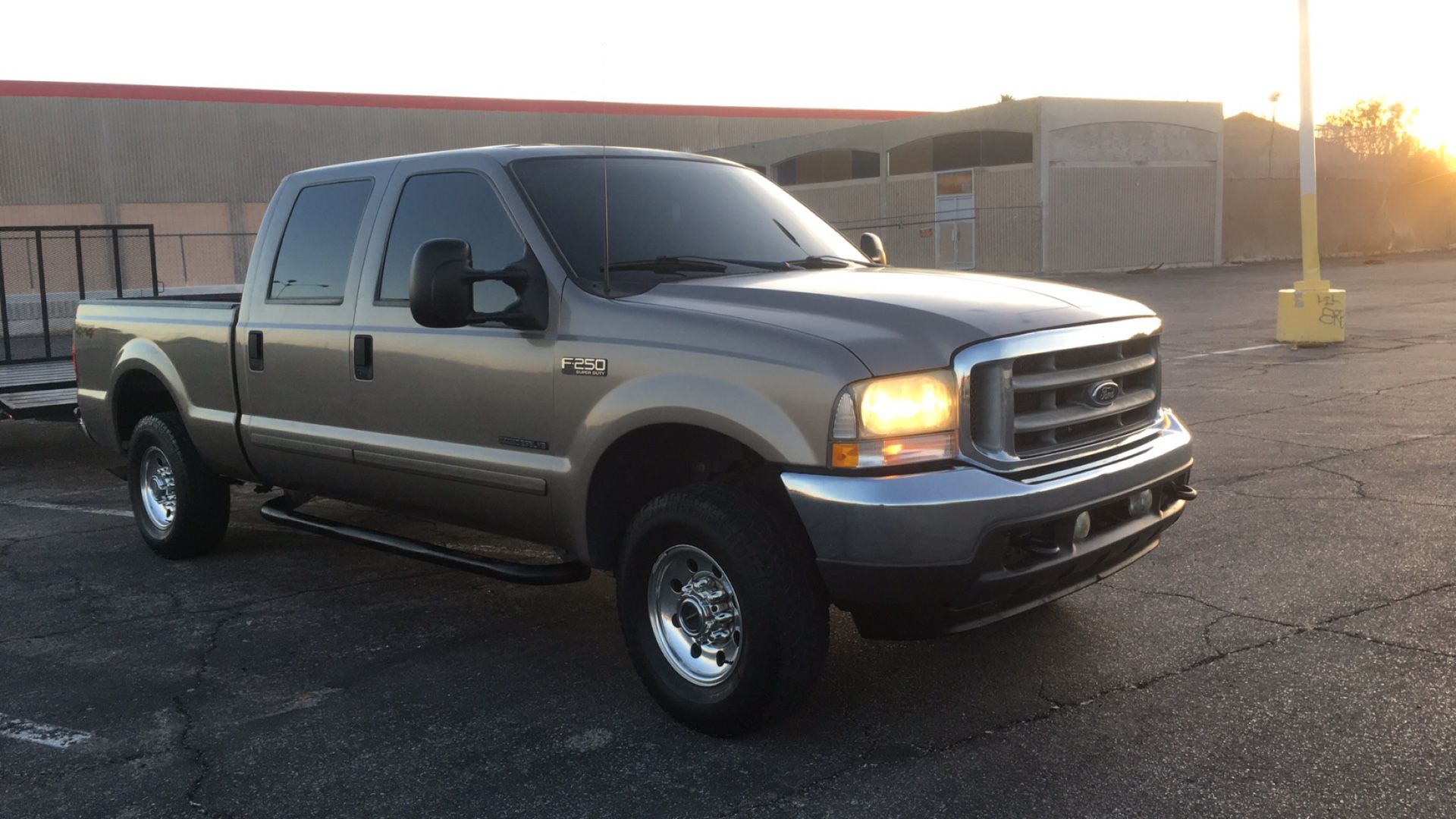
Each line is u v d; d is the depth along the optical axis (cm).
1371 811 326
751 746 386
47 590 596
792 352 364
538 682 452
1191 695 408
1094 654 450
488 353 447
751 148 4388
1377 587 510
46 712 434
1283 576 532
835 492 351
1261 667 429
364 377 498
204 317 591
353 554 653
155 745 403
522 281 428
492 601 558
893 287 413
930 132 3647
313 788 368
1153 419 436
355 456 507
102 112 3150
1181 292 2483
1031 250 3347
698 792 356
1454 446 793
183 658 489
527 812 347
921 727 394
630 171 493
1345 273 2967
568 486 423
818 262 479
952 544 348
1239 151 3897
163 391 680
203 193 3312
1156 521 414
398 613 543
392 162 516
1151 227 3481
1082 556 377
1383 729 375
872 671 445
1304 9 1388
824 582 361
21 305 1063
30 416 874
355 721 419
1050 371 382
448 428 467
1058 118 3297
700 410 378
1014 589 365
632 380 399
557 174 473
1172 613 490
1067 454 383
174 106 3253
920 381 356
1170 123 3459
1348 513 632
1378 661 429
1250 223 3781
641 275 441
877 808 341
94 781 376
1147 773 354
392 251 498
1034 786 350
